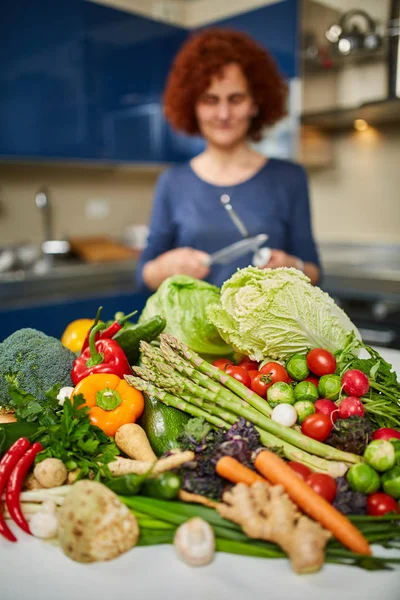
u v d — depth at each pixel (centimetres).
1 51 297
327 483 84
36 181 370
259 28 358
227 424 95
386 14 319
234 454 86
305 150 362
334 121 354
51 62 321
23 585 73
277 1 345
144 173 439
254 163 216
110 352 109
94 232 411
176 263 182
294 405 100
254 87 200
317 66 344
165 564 76
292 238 218
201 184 214
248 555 77
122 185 425
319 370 105
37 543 82
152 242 224
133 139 375
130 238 406
